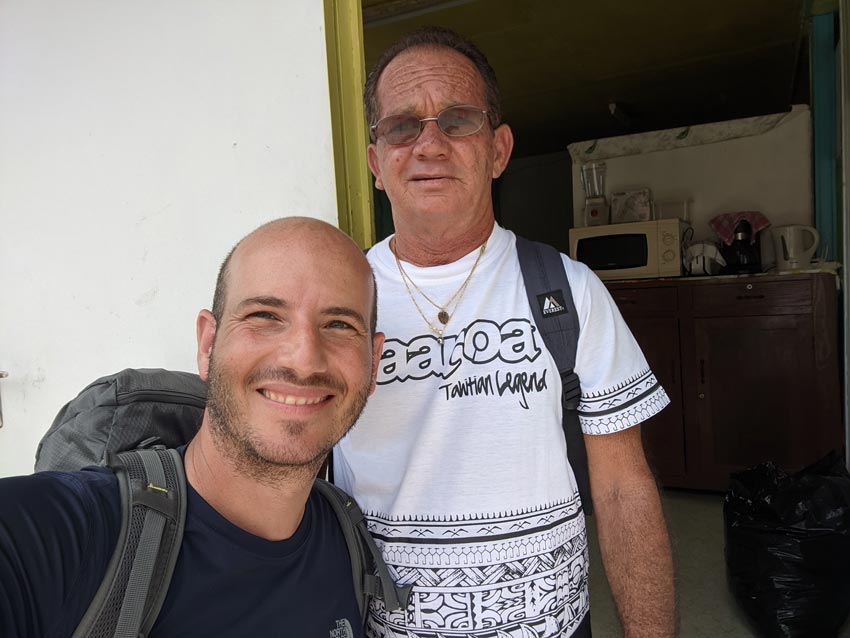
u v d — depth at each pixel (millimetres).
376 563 959
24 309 1939
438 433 1023
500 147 1188
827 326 3164
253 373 734
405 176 1052
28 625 589
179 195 1670
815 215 3477
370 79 1139
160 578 682
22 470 2006
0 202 1939
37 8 1812
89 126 1774
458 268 1087
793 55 3811
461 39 1090
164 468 755
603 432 1062
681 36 3459
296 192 1521
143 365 1766
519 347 1045
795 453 3248
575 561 1070
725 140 3633
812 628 2035
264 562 764
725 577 2639
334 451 1149
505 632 995
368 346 824
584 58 3734
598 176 3947
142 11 1669
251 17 1534
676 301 3492
